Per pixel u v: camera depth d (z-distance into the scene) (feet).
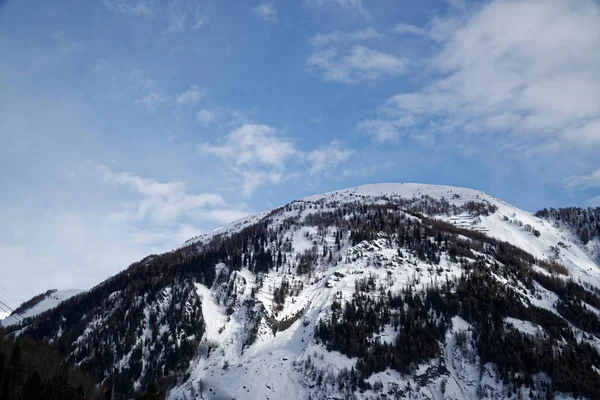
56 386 621.72
